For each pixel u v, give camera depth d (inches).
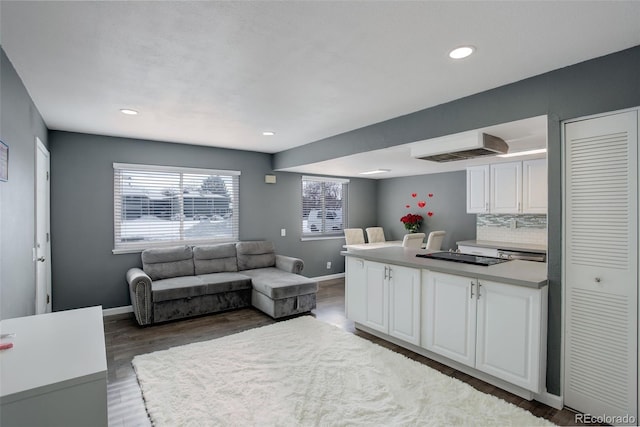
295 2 59.3
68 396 44.7
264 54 79.7
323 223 255.8
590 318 83.4
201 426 78.1
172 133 162.2
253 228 215.5
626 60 76.7
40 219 128.6
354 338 132.5
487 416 82.4
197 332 141.9
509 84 97.7
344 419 80.6
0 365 47.9
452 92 105.3
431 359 115.4
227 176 205.6
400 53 79.2
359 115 130.4
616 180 78.9
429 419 80.8
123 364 112.1
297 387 95.1
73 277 159.5
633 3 59.2
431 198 244.1
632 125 76.4
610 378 80.3
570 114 85.2
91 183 163.5
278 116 132.1
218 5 60.1
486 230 210.7
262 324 152.0
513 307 91.6
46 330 61.5
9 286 80.9
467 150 116.7
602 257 81.3
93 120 137.5
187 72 89.9
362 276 138.1
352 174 249.0
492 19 64.8
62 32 69.1
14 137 86.4
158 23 66.0
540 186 173.8
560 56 80.5
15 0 57.8
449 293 106.7
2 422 41.1
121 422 81.2
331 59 82.4
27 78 93.0
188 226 192.1
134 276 149.3
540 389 87.7
